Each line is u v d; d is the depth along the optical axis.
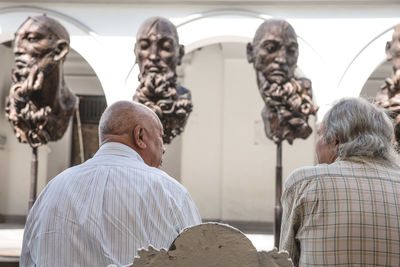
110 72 8.67
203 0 8.53
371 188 2.13
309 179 2.20
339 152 2.27
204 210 13.34
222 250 1.53
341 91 8.48
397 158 2.30
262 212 13.17
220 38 8.70
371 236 2.06
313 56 8.54
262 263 1.54
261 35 6.45
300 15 8.56
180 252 1.53
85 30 8.73
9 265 5.93
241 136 13.20
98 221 2.08
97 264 2.07
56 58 6.30
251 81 13.15
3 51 13.63
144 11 8.70
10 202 13.92
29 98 6.33
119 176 2.18
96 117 13.97
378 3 8.45
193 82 13.30
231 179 13.25
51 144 13.84
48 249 2.10
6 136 13.89
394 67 6.58
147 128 2.41
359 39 8.50
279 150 6.56
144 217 2.10
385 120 2.27
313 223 2.14
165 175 2.24
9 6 8.77
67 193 2.15
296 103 6.31
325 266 2.08
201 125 13.34
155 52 6.38
